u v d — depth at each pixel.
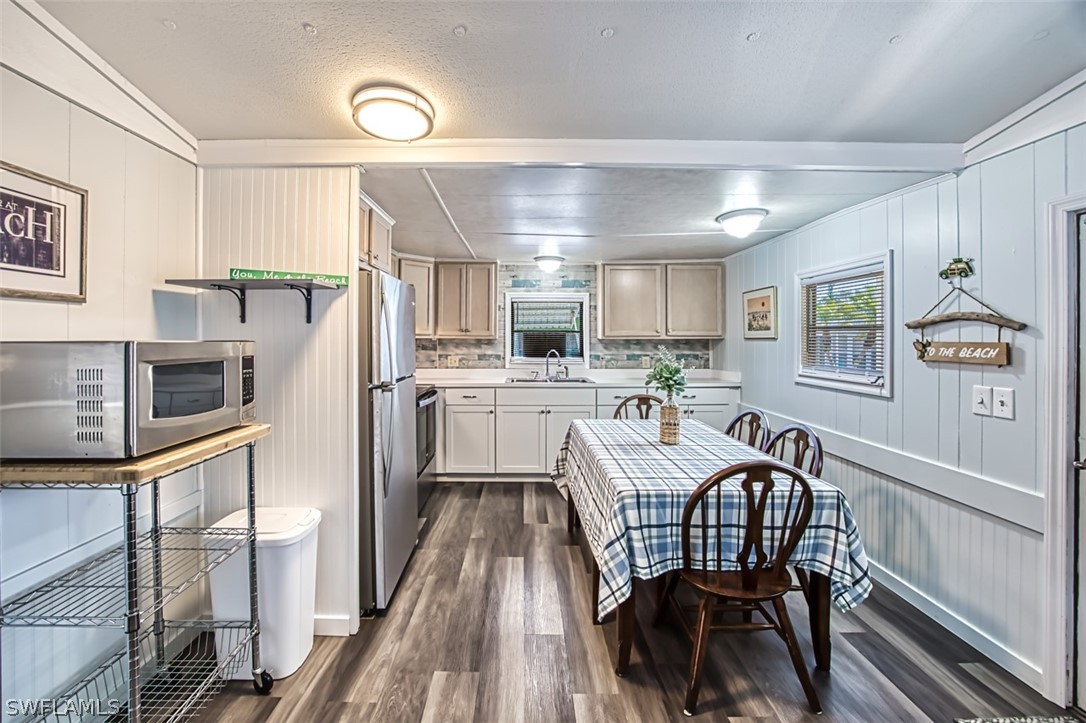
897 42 1.33
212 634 2.04
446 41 1.34
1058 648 1.65
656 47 1.36
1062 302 1.64
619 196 2.53
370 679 1.77
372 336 2.16
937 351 2.12
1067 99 1.58
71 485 1.21
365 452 2.17
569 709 1.62
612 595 1.65
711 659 1.89
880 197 2.51
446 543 2.99
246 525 1.85
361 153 2.02
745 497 1.76
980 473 1.94
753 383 3.94
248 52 1.40
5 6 1.23
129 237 1.68
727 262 4.43
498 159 2.01
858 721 1.57
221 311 2.07
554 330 4.82
